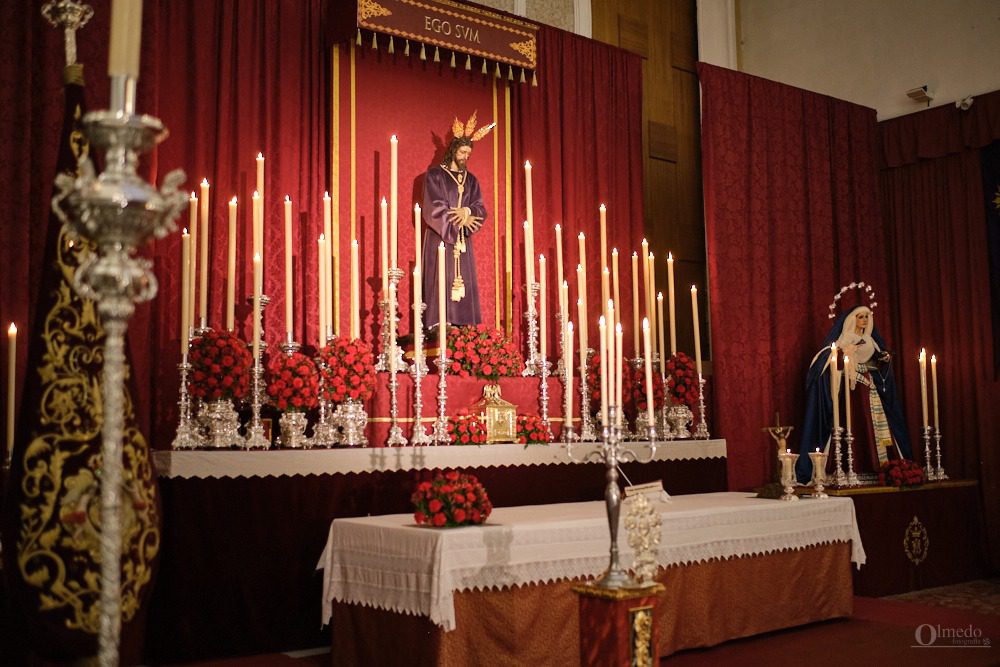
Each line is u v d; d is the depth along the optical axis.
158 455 5.37
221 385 5.65
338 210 7.29
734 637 5.79
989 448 9.41
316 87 7.30
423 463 6.14
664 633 5.37
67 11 3.90
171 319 6.34
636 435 7.78
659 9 10.11
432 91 7.94
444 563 4.44
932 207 10.05
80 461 3.61
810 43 11.10
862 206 10.27
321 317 6.37
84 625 3.54
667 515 5.40
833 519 6.45
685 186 9.97
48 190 5.89
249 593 5.54
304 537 5.73
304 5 7.31
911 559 8.33
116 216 2.79
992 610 7.42
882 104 10.45
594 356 7.80
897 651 5.64
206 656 5.41
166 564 5.31
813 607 6.30
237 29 6.94
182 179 2.92
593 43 8.96
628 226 8.94
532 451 6.69
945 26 9.99
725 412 8.97
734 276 9.24
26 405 3.65
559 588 4.95
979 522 9.21
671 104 10.00
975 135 9.61
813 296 9.83
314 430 6.21
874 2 10.57
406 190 7.70
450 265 7.43
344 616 5.09
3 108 5.79
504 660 4.70
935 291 9.97
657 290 9.52
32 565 3.53
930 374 9.94
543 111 8.58
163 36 6.59
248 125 6.91
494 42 7.72
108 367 2.86
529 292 7.70
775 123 9.78
